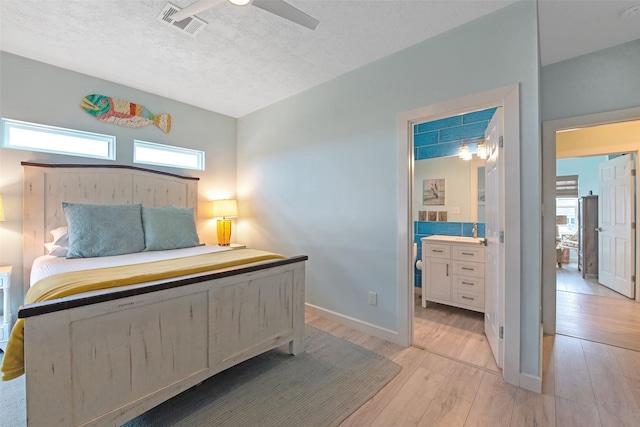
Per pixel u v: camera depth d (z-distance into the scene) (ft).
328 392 5.80
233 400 5.55
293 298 7.23
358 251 8.93
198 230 12.50
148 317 4.75
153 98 11.11
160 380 4.90
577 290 13.26
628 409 5.29
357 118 8.93
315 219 10.22
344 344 7.91
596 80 7.72
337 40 7.48
